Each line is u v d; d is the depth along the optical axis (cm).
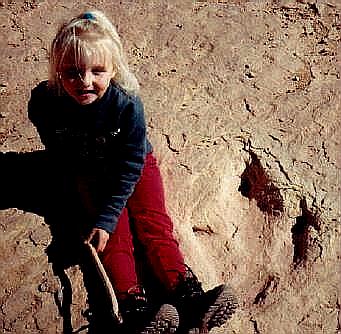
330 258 145
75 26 119
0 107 176
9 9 210
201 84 178
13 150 163
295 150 162
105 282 127
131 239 136
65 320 135
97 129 127
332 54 189
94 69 119
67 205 150
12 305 137
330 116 170
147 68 183
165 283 131
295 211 154
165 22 199
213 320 124
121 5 206
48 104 129
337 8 206
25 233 147
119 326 125
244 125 167
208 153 161
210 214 154
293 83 180
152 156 142
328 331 135
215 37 193
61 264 142
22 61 190
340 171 158
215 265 148
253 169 161
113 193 131
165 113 169
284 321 137
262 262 149
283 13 204
